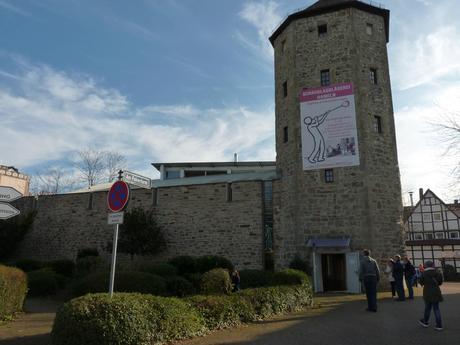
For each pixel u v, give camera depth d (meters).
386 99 20.52
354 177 18.88
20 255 26.33
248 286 16.69
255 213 20.91
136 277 12.60
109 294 7.21
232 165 30.61
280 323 9.52
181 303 8.05
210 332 8.38
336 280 18.50
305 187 19.61
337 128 19.59
